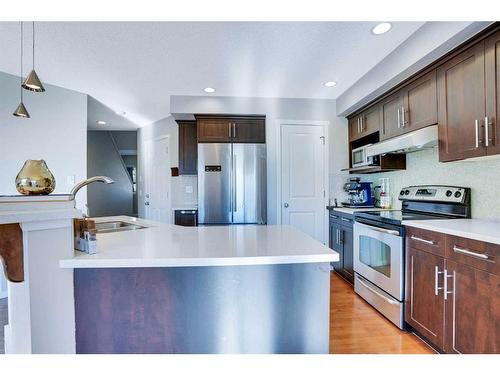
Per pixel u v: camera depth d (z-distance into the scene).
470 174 2.11
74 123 3.33
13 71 2.76
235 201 3.34
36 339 1.09
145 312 1.26
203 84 3.10
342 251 3.24
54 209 1.12
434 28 1.85
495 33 1.57
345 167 3.72
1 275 2.74
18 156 2.99
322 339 1.32
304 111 3.66
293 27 1.98
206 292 1.27
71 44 2.21
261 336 1.30
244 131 3.48
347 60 2.52
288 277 1.30
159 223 2.30
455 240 1.60
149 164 5.21
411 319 2.00
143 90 3.29
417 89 2.29
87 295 1.23
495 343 1.37
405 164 2.93
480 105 1.68
